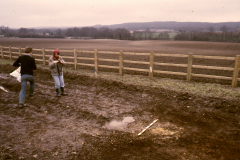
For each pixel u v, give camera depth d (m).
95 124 4.77
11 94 7.02
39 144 3.89
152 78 9.38
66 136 4.21
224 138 4.05
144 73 11.19
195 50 31.58
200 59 18.30
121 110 5.59
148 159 3.44
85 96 6.84
